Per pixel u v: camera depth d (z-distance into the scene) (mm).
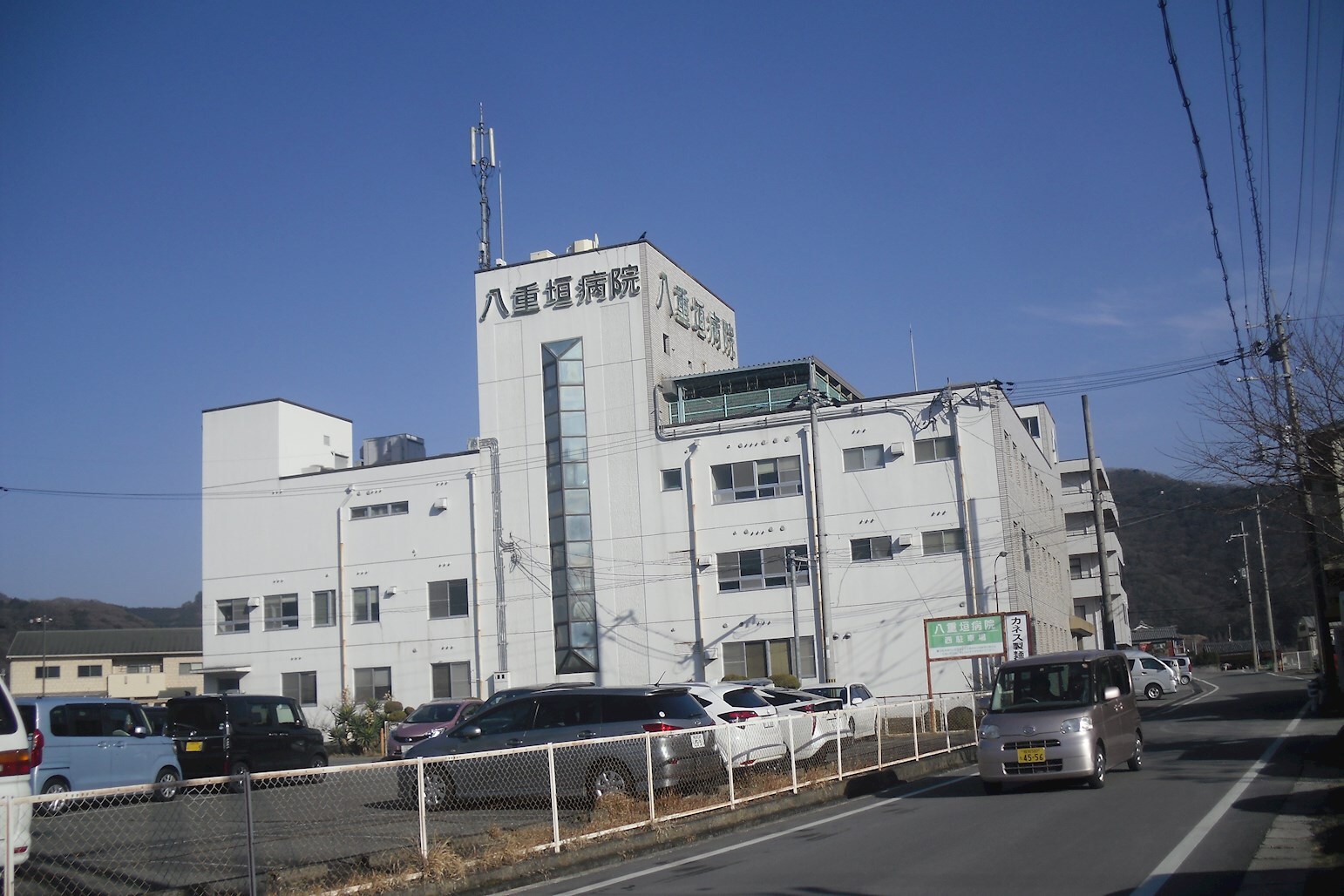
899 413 39000
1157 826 12047
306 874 9422
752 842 12891
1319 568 28672
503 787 11891
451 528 44719
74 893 8906
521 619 43094
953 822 13273
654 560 41625
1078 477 70062
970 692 27953
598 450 42938
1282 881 8969
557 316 44125
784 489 40250
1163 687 43531
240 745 21547
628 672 41250
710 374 42625
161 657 62281
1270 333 20812
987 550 37281
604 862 11828
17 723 10414
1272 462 19953
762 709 20297
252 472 48281
